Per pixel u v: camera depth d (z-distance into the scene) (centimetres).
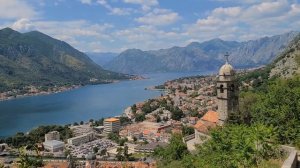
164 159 11219
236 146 4938
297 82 7488
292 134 5909
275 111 6431
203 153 6738
